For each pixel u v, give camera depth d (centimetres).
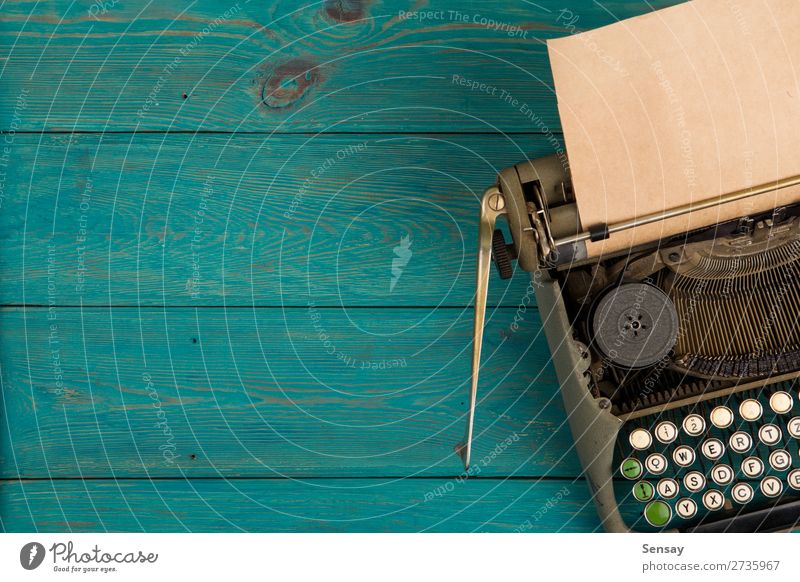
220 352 152
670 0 154
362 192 154
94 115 155
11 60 156
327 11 156
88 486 149
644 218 108
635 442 125
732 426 143
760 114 105
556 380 150
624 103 105
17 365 151
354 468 150
